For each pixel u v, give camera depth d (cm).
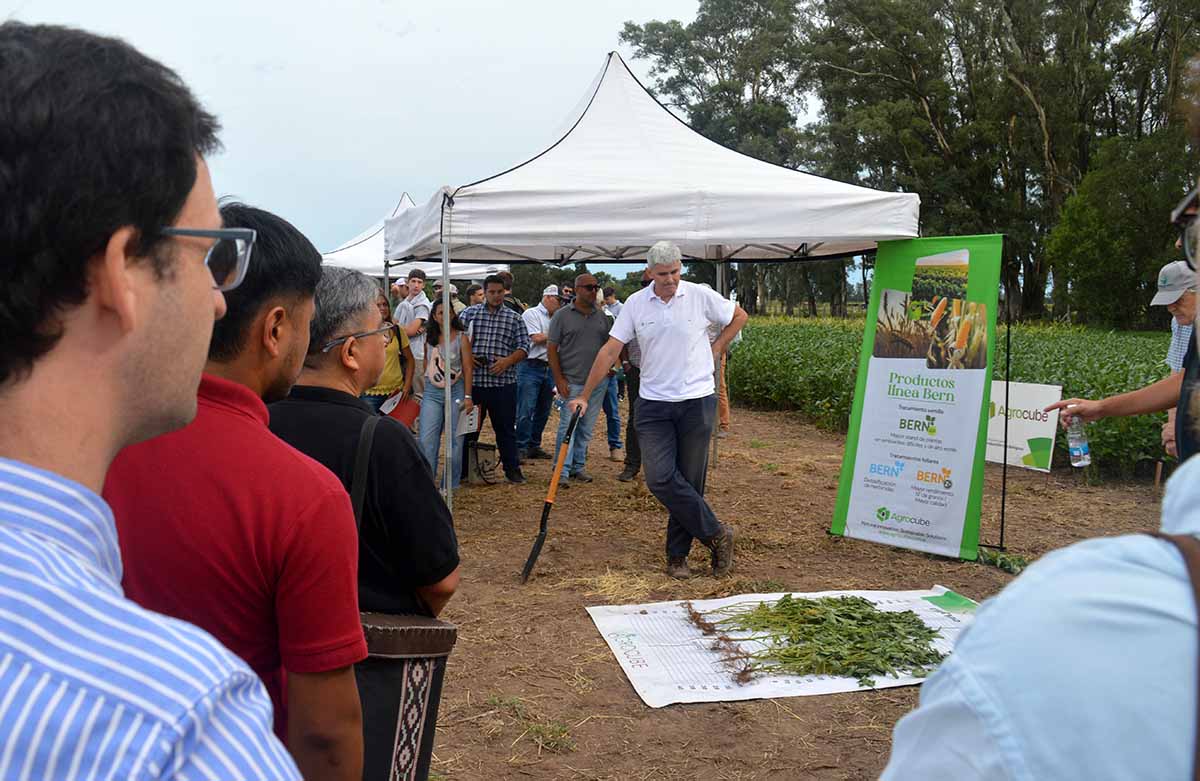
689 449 536
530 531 663
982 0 4619
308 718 141
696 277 5331
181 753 61
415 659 185
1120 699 60
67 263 69
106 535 72
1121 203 4144
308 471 142
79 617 63
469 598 511
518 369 969
